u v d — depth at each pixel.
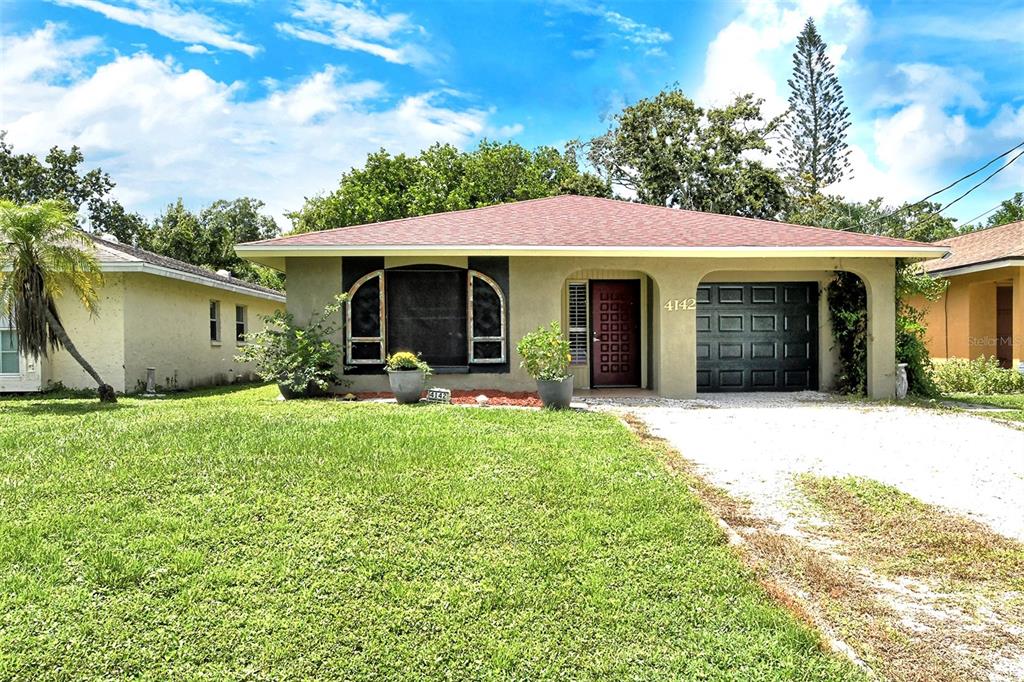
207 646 3.22
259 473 5.46
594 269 12.44
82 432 6.93
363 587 3.79
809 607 3.72
